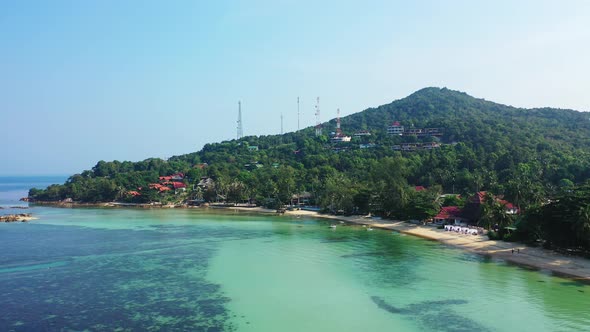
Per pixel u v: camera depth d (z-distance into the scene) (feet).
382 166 581.53
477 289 222.28
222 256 307.78
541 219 321.11
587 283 231.71
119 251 327.88
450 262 284.20
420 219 458.50
